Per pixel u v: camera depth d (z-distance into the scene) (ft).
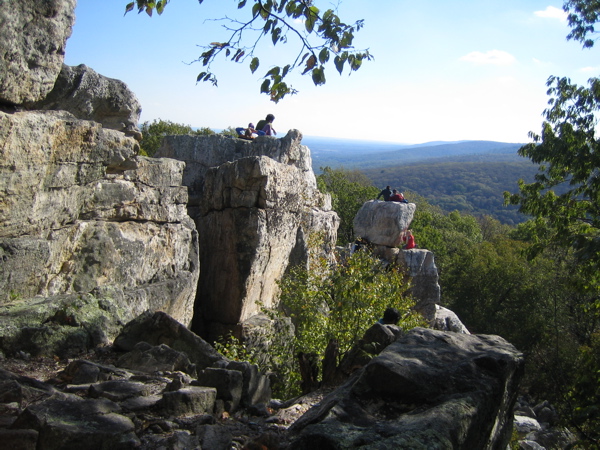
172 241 32.63
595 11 41.11
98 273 27.04
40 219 23.13
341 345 33.76
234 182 39.99
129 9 20.38
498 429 13.26
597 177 39.81
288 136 53.11
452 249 155.63
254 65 19.47
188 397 14.67
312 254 50.93
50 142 22.53
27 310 20.90
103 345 21.89
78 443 11.50
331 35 18.84
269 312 40.14
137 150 27.61
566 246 40.16
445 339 14.44
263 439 12.21
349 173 227.81
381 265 46.39
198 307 40.81
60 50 22.06
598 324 71.87
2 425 12.16
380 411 11.44
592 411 28.14
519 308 107.45
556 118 42.06
